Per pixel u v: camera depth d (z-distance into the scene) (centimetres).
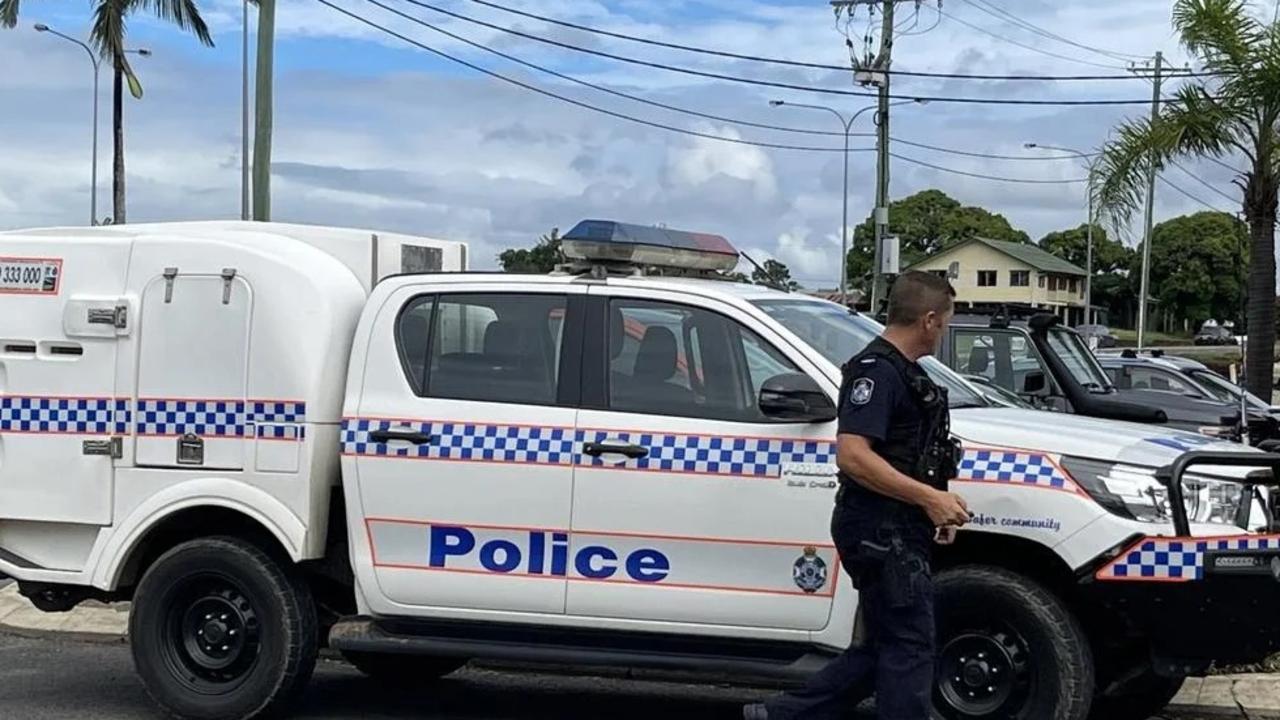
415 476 618
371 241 698
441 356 630
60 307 671
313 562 655
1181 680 642
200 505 649
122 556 662
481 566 612
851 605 566
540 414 609
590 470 596
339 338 650
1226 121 1297
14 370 676
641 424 596
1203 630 539
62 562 682
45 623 897
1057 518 545
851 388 500
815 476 569
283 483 641
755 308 604
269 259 649
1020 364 1100
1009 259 7344
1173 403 1323
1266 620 533
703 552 585
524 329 623
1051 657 546
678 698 734
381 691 749
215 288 653
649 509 589
